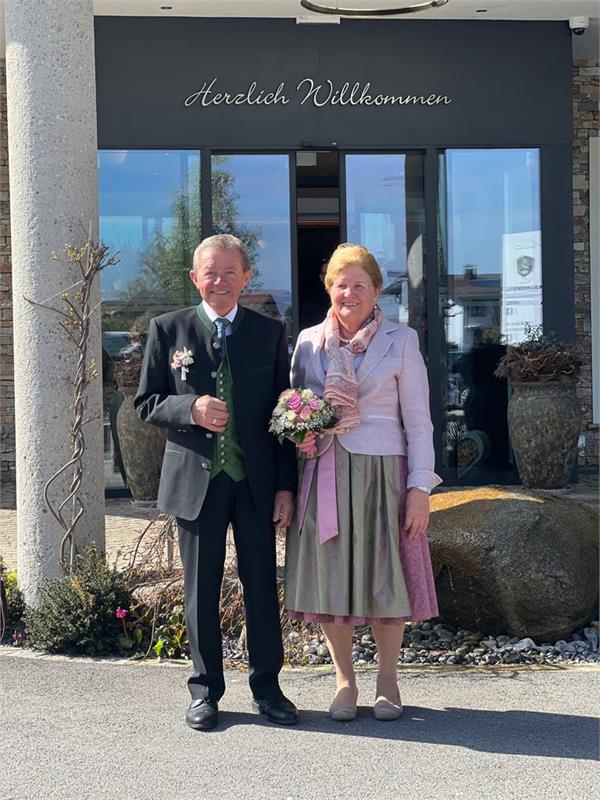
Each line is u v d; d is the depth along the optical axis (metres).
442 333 10.44
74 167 5.80
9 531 8.74
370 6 9.90
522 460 9.76
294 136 10.12
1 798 3.81
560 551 5.67
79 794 3.84
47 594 5.68
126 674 5.21
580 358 9.66
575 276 11.62
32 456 5.85
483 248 10.41
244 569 4.53
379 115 10.18
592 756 4.15
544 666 5.37
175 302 10.17
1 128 10.95
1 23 9.69
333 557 4.45
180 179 10.12
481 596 5.70
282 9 9.76
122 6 9.59
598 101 11.55
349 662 4.66
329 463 4.46
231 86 10.02
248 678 4.99
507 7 9.77
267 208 10.23
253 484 4.42
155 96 9.98
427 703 4.79
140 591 5.79
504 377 10.01
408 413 4.53
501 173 10.38
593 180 11.60
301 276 10.35
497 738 4.35
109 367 10.12
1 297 11.04
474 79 10.21
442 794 3.81
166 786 3.90
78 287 5.78
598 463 11.36
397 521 4.48
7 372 11.08
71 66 5.79
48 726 4.51
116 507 9.66
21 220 5.81
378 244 10.38
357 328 4.59
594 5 9.73
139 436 9.52
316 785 3.90
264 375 4.47
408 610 4.43
